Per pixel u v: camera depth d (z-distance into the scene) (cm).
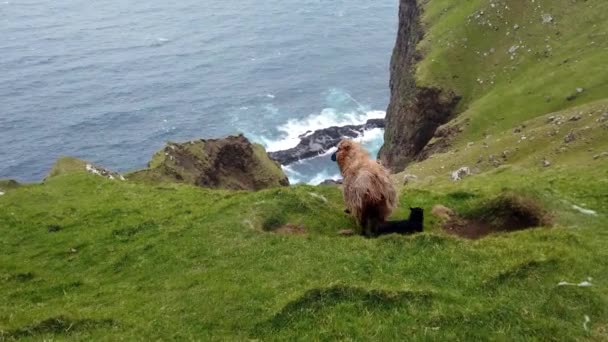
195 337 1664
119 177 5094
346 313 1669
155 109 15825
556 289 1694
